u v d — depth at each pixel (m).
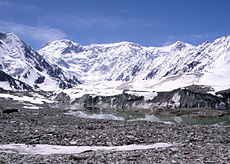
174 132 37.00
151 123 50.00
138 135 33.50
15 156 21.61
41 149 25.23
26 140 29.34
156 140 31.17
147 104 114.94
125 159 20.92
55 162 19.75
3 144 27.20
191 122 64.25
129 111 97.88
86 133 33.91
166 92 115.25
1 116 50.91
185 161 20.17
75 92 179.75
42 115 61.31
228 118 73.31
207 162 19.69
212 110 88.94
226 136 35.00
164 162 19.80
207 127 43.81
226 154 22.62
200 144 28.92
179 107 102.12
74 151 24.53
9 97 136.38
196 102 99.81
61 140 29.83
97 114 87.06
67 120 52.84
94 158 21.27
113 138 31.27
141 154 22.81
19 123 43.03
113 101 134.75
